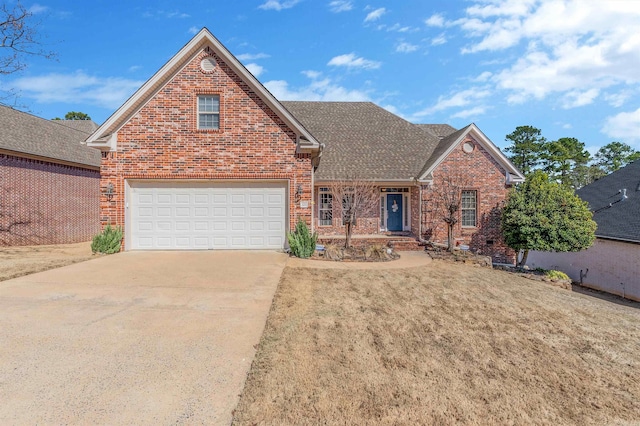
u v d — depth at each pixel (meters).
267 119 12.20
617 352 5.68
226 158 12.12
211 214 12.40
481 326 6.45
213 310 6.28
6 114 18.59
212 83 12.02
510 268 14.22
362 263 11.76
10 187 16.06
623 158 49.81
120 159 11.86
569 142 46.44
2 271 8.84
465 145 16.42
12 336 4.91
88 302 6.50
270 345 4.97
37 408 3.33
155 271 9.09
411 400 3.87
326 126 19.98
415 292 8.48
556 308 8.05
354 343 5.29
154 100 11.92
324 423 3.37
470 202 16.59
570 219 13.70
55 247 16.12
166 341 4.93
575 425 3.67
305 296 7.54
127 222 12.05
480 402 3.95
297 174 12.33
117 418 3.22
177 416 3.30
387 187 17.52
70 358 4.33
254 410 3.47
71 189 19.41
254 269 9.59
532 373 4.76
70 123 27.66
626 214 17.83
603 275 16.80
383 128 20.22
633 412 3.98
